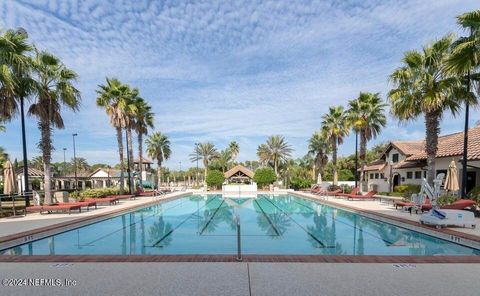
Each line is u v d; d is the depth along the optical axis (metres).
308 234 10.34
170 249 8.25
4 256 5.88
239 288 4.23
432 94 13.49
